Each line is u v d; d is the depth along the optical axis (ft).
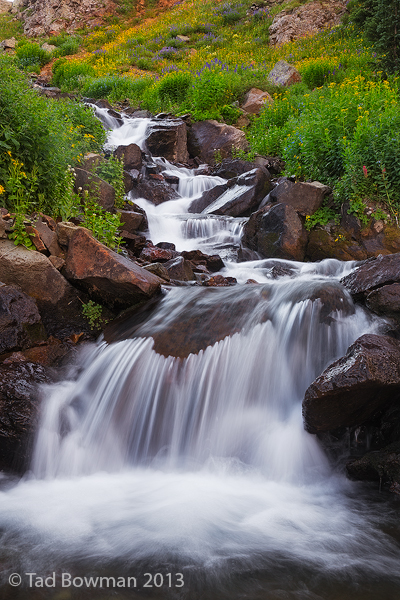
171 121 51.88
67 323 19.66
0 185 20.27
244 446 14.70
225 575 9.30
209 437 15.06
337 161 29.50
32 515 11.76
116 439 15.46
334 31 83.10
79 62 91.09
